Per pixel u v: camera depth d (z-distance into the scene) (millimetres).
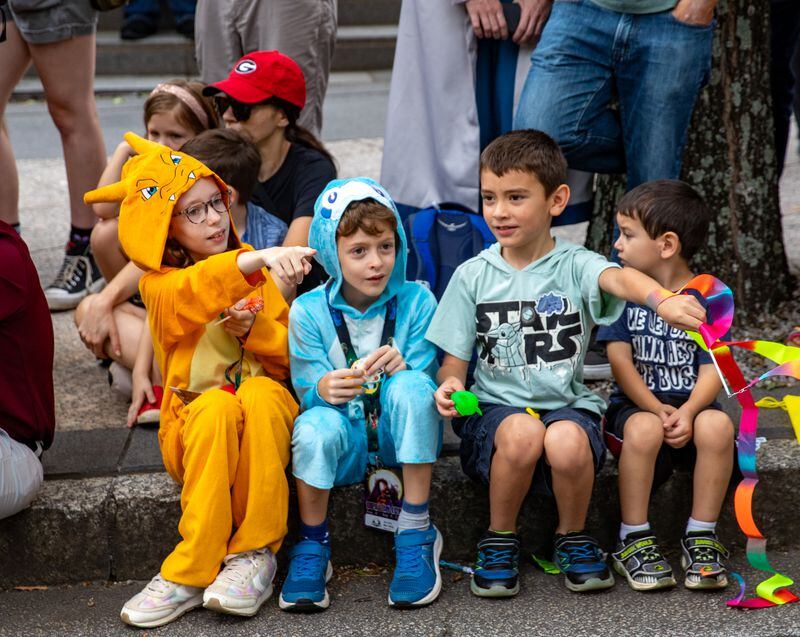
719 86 11109
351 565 8688
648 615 7789
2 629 7844
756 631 7531
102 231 10516
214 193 8258
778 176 12711
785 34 12586
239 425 7941
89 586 8477
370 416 8375
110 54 25344
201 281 7875
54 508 8336
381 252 8086
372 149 18750
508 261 8469
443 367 8555
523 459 7883
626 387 8523
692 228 8320
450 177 11008
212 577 7875
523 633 7602
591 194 11180
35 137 20562
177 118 10391
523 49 10828
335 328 8391
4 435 8031
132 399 9781
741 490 7988
